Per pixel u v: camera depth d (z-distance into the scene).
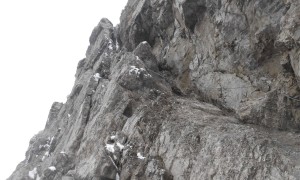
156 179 12.25
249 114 13.03
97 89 19.61
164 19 20.55
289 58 12.61
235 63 15.26
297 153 10.38
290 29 11.63
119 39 26.28
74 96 24.64
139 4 23.81
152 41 23.16
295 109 12.34
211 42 16.62
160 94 16.50
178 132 13.30
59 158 16.91
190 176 11.98
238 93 14.96
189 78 18.42
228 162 11.22
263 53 13.98
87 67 26.00
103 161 13.44
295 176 9.83
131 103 16.23
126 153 13.43
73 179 14.96
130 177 12.72
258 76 14.25
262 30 13.48
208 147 12.09
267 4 13.26
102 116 16.41
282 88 13.07
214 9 16.23
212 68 16.69
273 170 10.27
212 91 16.47
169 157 12.91
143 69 17.67
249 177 10.54
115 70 19.41
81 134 17.86
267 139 11.16
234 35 15.09
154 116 14.55
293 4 12.02
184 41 19.25
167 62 20.27
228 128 12.55
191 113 14.52
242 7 14.52
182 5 17.50
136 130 14.22
